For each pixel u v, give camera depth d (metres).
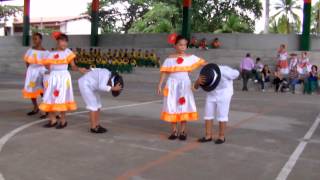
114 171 5.58
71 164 5.83
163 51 25.08
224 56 23.42
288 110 11.73
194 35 25.52
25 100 12.04
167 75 7.70
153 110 10.88
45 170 5.54
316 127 9.12
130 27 41.09
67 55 8.03
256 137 7.86
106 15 41.28
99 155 6.32
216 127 8.72
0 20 50.03
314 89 17.95
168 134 7.91
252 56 22.89
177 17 35.91
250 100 14.15
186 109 7.29
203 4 35.31
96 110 7.82
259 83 18.97
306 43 23.20
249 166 5.93
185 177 5.40
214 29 34.78
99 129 7.87
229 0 35.62
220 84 7.07
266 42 24.23
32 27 53.72
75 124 8.59
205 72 6.93
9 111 10.03
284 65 19.20
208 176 5.46
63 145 6.83
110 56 23.73
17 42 30.11
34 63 9.30
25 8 29.58
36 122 8.70
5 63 27.30
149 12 35.78
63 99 8.03
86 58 23.55
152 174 5.49
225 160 6.21
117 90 7.58
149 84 19.83
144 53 23.94
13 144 6.80
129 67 22.73
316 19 43.22
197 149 6.82
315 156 6.56
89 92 7.72
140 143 7.13
